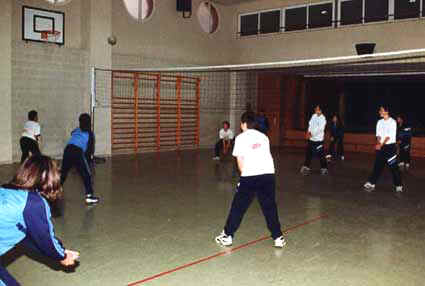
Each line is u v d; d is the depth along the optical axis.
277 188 7.89
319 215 5.90
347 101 16.12
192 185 7.94
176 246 4.47
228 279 3.62
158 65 13.56
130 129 12.84
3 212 2.50
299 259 4.13
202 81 15.03
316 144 9.66
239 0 14.98
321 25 13.59
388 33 12.24
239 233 4.98
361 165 11.29
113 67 12.38
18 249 4.19
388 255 4.28
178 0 13.85
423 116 14.59
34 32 10.60
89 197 6.30
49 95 10.98
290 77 16.22
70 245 4.44
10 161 10.21
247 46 15.39
